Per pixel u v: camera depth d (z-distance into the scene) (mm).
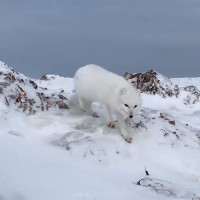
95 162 7102
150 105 12883
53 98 9125
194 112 12609
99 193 5699
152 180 6695
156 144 7922
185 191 6465
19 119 7973
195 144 8266
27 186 5516
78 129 8031
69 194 5512
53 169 6250
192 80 17594
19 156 6527
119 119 7953
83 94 8625
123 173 6930
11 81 9023
